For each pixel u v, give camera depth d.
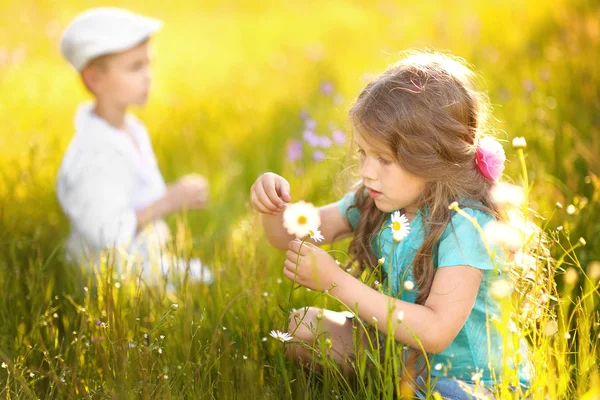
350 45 6.27
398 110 1.77
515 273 1.79
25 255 2.63
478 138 1.90
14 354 2.00
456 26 5.76
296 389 1.83
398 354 1.68
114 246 2.23
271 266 2.47
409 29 6.12
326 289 1.76
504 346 1.51
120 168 2.92
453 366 1.86
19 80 5.70
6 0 8.77
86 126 2.97
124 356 1.82
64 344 2.12
